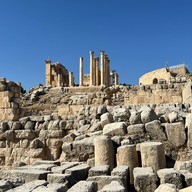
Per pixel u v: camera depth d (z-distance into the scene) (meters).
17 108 24.64
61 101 32.88
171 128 10.83
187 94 22.39
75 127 15.61
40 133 15.99
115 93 30.58
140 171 8.20
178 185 7.41
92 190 6.56
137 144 10.30
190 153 10.45
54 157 15.50
